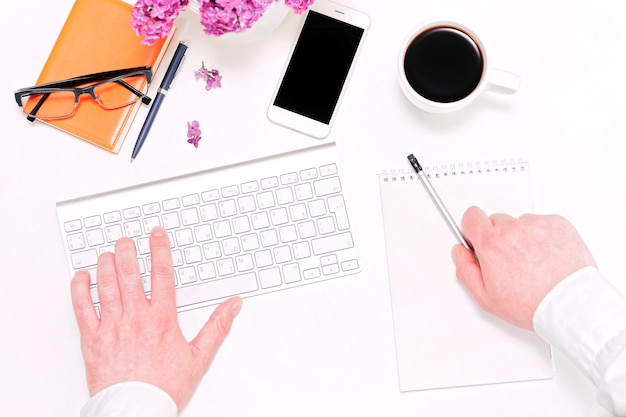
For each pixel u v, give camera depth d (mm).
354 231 736
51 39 770
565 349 616
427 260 741
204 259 741
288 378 748
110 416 648
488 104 749
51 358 763
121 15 740
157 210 744
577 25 749
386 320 744
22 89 732
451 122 750
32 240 769
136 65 739
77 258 747
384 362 743
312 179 738
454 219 746
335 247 737
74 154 765
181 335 710
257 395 748
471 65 688
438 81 693
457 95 693
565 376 731
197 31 755
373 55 751
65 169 766
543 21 750
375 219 748
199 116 759
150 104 759
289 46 757
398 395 742
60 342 764
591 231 748
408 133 750
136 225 745
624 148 747
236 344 750
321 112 746
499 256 666
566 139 750
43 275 767
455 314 736
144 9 595
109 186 764
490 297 676
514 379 729
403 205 744
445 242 740
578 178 750
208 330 723
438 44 689
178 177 744
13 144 767
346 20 743
